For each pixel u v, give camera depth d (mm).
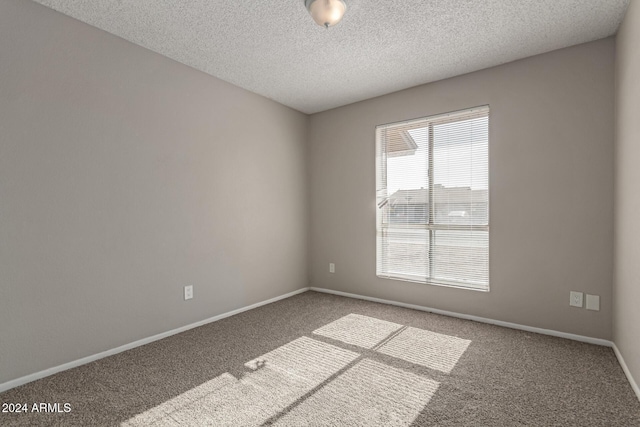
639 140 1802
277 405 1779
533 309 2814
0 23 1909
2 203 1915
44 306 2086
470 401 1805
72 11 2146
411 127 3525
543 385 1960
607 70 2484
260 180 3662
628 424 1600
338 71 3072
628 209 2033
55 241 2135
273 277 3830
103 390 1926
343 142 4023
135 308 2566
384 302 3729
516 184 2871
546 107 2729
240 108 3434
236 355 2398
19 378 1981
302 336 2758
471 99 3098
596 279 2539
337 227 4105
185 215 2922
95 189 2326
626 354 2076
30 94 2020
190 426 1606
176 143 2850
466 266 3184
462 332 2814
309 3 2016
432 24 2320
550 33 2438
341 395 1872
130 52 2527
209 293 3129
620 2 2061
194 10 2148
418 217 3480
